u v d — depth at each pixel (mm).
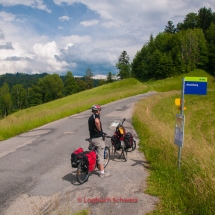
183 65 89375
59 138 11625
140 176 6676
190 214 4660
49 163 7910
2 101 99000
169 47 100500
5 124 14641
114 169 7277
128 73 116875
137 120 15172
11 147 10086
